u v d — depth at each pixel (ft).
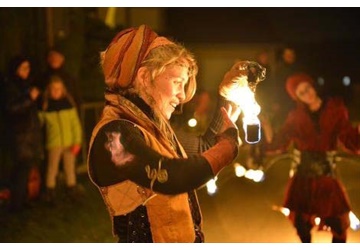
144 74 6.33
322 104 14.82
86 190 24.97
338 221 14.74
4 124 20.48
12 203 20.81
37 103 22.49
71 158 23.03
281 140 15.19
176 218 6.24
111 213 6.39
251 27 74.74
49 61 22.86
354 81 76.69
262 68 6.98
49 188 22.29
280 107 24.72
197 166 5.94
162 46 6.35
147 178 5.91
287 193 15.39
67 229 19.10
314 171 14.83
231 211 21.95
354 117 60.23
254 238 18.31
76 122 23.12
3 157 21.59
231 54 72.74
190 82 6.72
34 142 20.51
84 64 30.19
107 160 6.07
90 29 31.09
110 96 6.43
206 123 34.55
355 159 30.22
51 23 27.25
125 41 6.39
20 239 18.01
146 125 6.30
